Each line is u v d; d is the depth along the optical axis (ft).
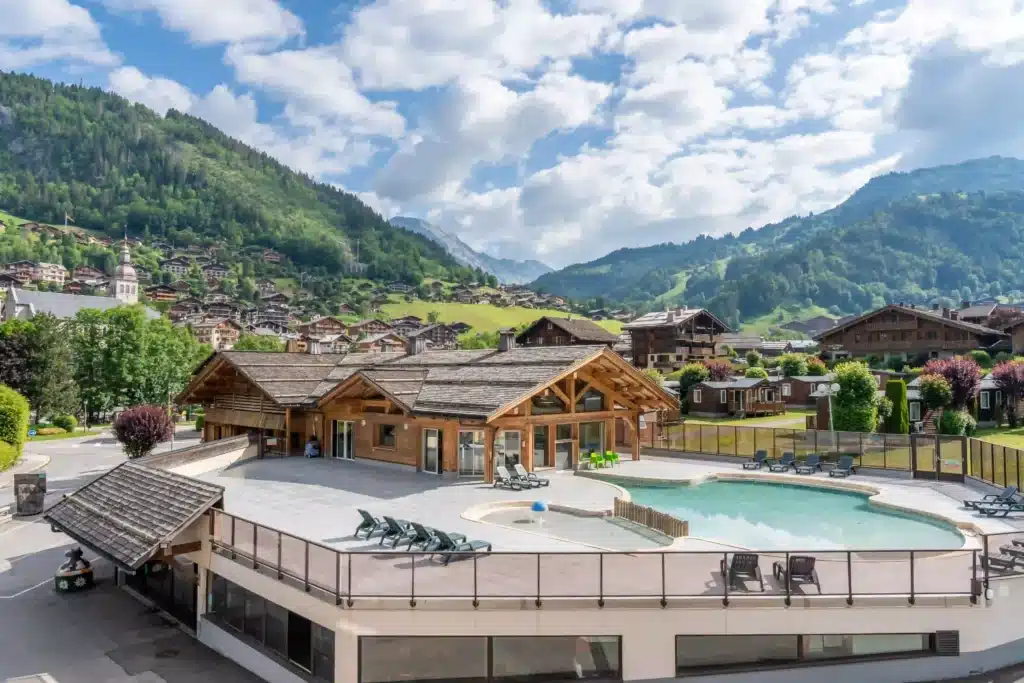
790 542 69.87
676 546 63.10
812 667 50.34
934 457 98.27
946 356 290.15
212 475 99.09
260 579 56.18
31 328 236.63
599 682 48.88
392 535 62.90
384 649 48.80
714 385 247.70
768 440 115.65
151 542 59.72
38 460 173.58
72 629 67.51
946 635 50.93
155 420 141.38
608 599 48.52
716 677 49.47
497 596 48.29
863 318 312.09
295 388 123.34
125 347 251.39
